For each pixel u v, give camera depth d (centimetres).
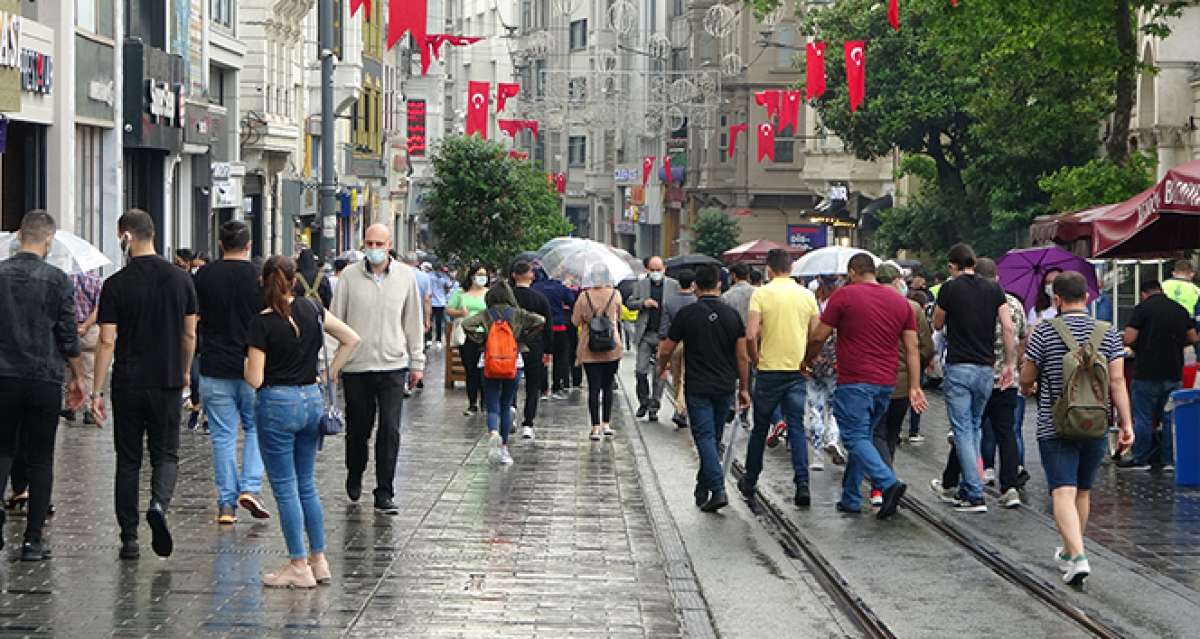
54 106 5578
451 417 4578
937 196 9006
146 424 2284
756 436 3084
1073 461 2341
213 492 2909
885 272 3111
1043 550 2608
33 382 2189
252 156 9119
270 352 2102
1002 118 7556
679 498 3166
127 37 6456
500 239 9769
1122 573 2406
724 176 16425
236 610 1981
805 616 2106
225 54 8250
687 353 2986
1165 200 3441
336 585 2155
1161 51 6500
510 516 2797
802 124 15988
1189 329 3656
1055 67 5269
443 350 7719
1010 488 3067
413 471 3366
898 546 2645
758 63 15950
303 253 4259
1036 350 2356
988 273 3042
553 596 2142
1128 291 5353
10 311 2186
